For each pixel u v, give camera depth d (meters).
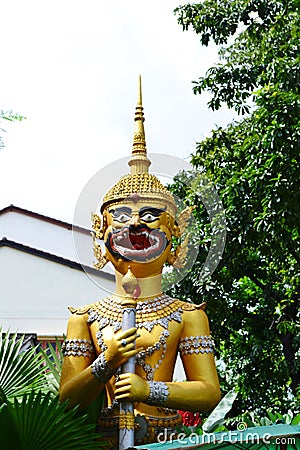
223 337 15.09
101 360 5.12
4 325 13.82
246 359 15.32
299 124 12.14
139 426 5.20
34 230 16.52
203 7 15.09
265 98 12.55
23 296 14.12
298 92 12.95
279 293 15.35
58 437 4.53
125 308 5.21
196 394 5.28
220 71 15.18
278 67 12.98
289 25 14.46
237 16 14.93
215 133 15.45
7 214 16.64
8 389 6.13
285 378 15.27
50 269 14.34
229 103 15.38
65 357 5.58
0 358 6.25
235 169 14.43
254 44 15.33
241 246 13.70
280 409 14.67
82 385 5.17
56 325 13.88
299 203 12.12
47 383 6.42
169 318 5.55
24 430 4.49
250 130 14.47
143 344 5.42
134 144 6.03
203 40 15.22
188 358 5.52
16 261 14.37
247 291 16.20
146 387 5.05
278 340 15.82
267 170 12.40
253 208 13.19
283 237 12.46
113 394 5.39
